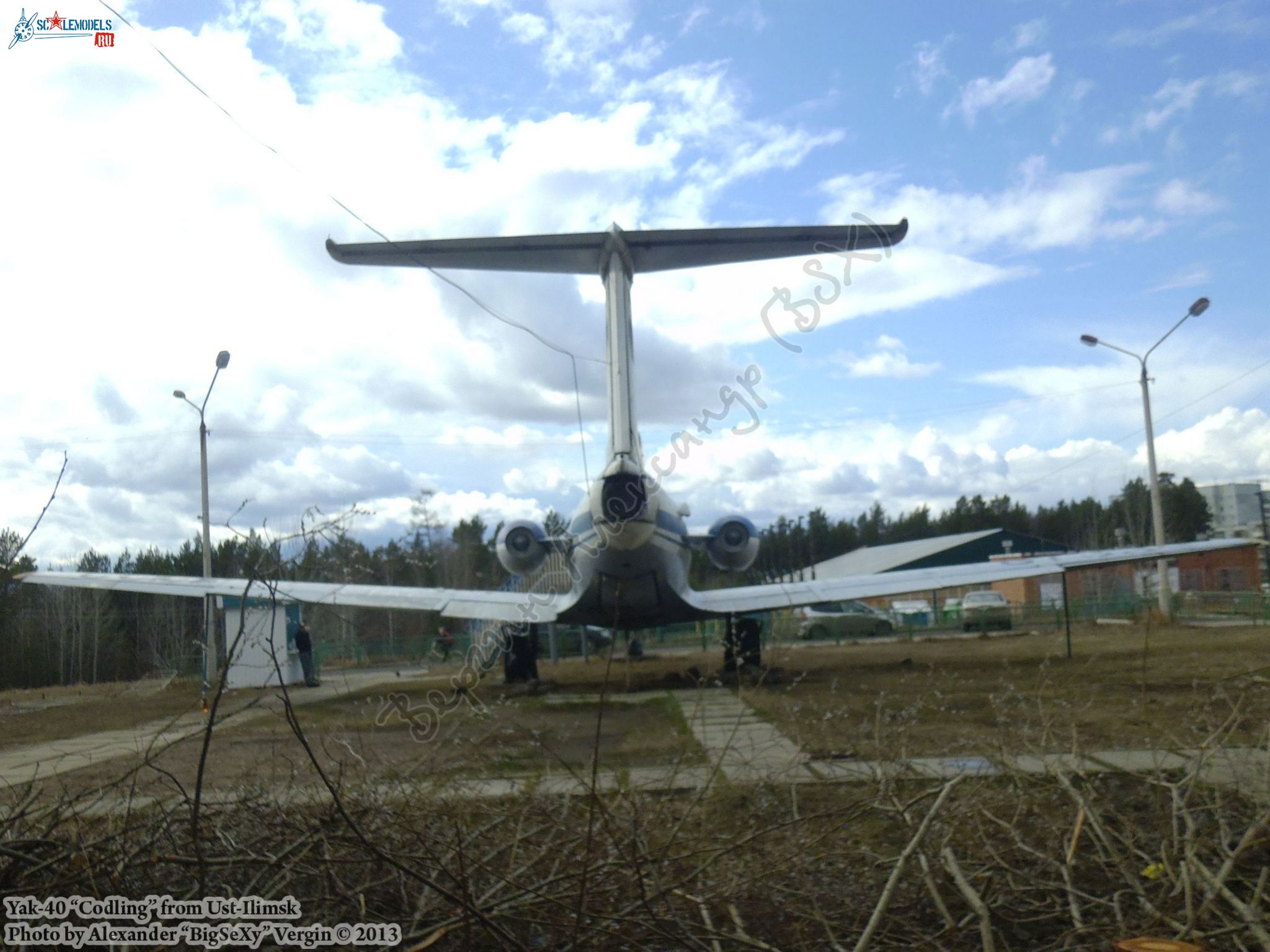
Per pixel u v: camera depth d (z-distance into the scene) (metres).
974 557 46.00
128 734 11.07
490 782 5.63
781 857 4.03
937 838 4.21
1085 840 4.71
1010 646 21.64
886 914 3.84
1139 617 29.77
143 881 3.82
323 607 15.78
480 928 3.60
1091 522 62.12
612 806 4.57
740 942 3.46
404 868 3.29
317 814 3.99
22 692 22.86
